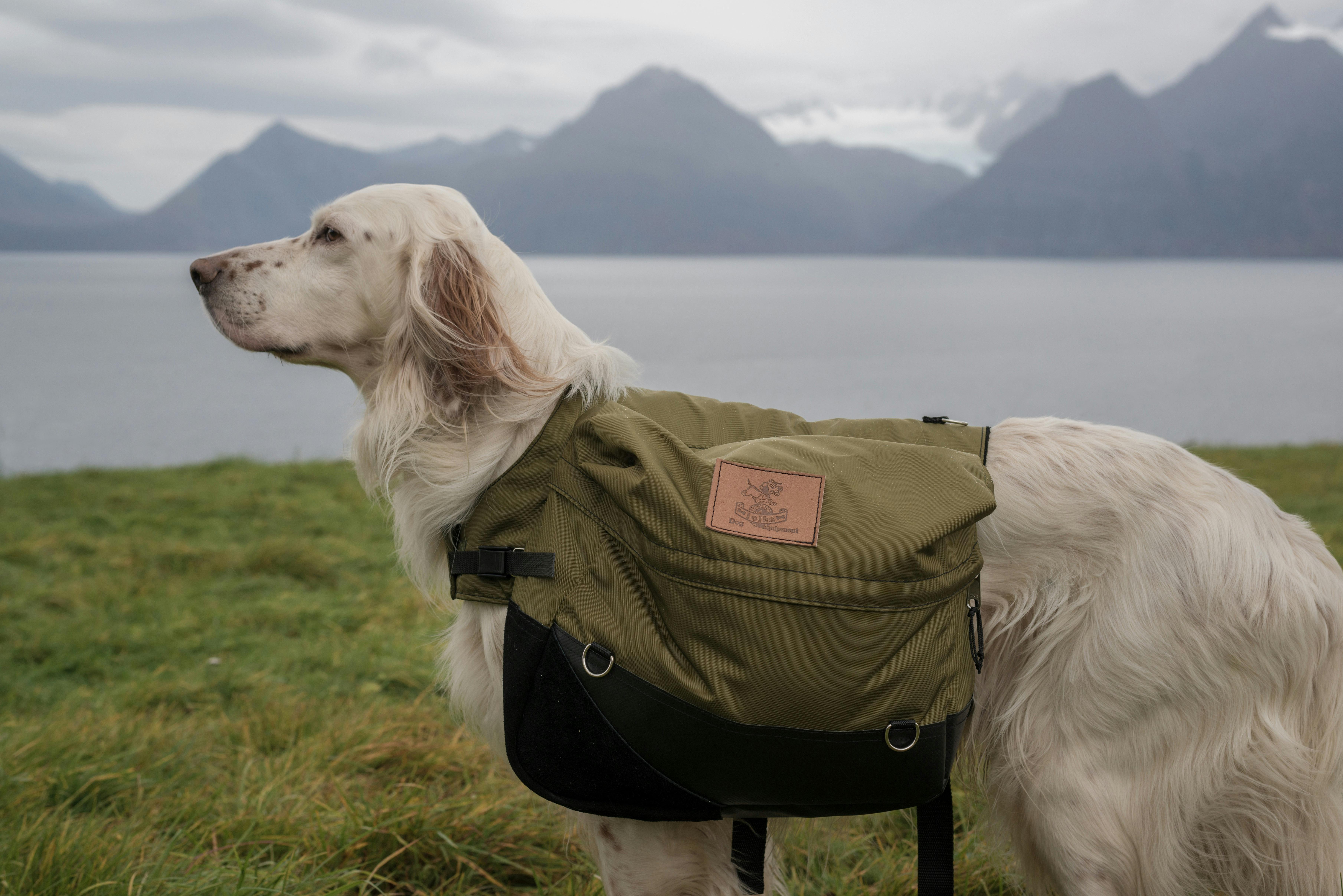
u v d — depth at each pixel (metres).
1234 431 21.33
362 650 4.43
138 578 5.66
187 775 3.01
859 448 1.69
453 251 1.94
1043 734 1.74
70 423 23.42
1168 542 1.70
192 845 2.52
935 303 97.06
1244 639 1.65
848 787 1.54
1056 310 85.56
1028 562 1.77
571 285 152.38
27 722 3.45
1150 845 1.68
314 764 3.06
